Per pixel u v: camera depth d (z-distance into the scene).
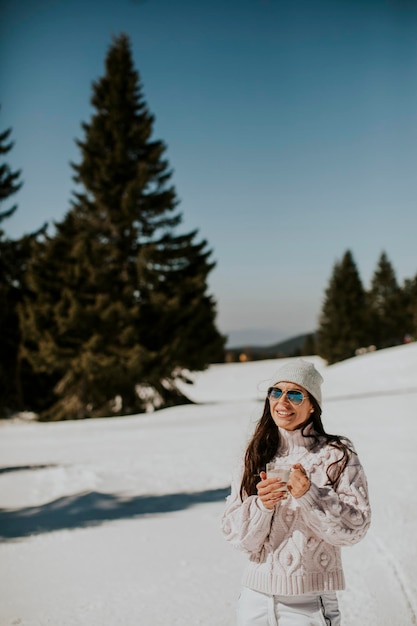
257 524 2.38
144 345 31.70
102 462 11.62
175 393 33.00
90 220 33.50
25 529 6.73
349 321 73.38
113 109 35.03
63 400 32.25
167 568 5.07
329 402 23.06
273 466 2.48
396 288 87.88
